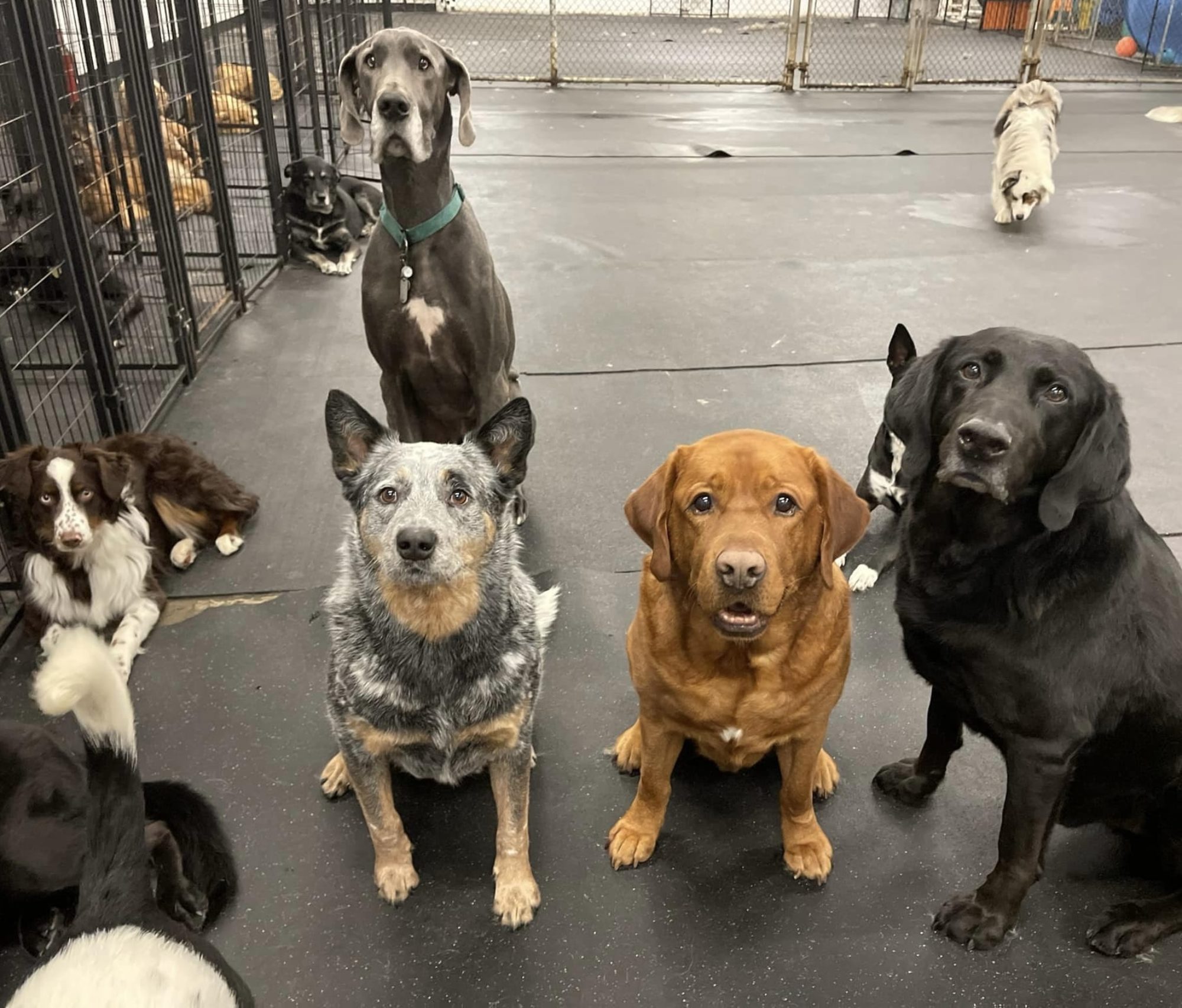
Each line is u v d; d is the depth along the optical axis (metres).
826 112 5.41
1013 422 0.94
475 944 1.06
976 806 1.24
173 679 1.44
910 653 1.10
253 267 3.05
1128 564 0.99
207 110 2.49
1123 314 2.71
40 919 1.04
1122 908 1.07
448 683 1.03
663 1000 1.00
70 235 1.83
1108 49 7.62
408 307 1.70
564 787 1.27
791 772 1.10
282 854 1.17
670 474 1.03
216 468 1.77
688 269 3.04
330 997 1.00
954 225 3.47
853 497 1.00
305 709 1.38
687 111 5.37
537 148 4.46
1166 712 1.00
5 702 1.41
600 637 1.54
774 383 2.33
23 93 1.70
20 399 2.11
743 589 0.91
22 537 1.54
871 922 1.08
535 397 2.27
